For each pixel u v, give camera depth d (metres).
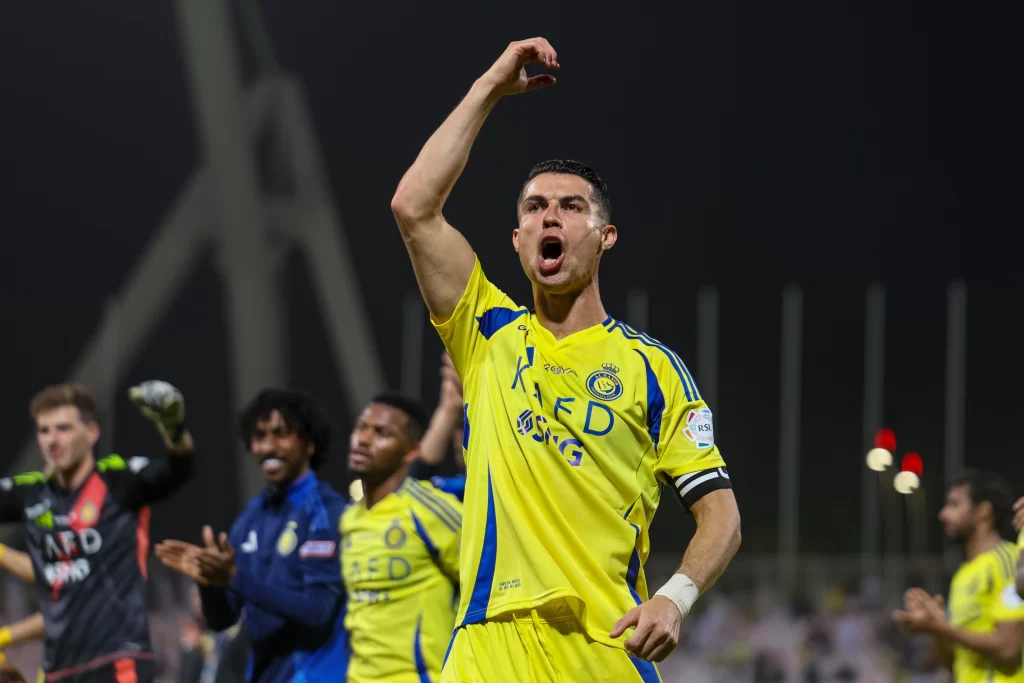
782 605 33.12
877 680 28.83
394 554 10.70
